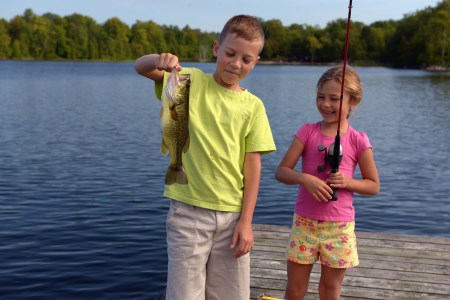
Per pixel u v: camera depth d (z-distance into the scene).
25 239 6.93
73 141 15.34
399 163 13.35
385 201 9.62
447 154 14.71
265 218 8.41
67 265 6.12
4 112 23.08
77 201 8.81
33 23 104.25
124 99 31.27
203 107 2.86
